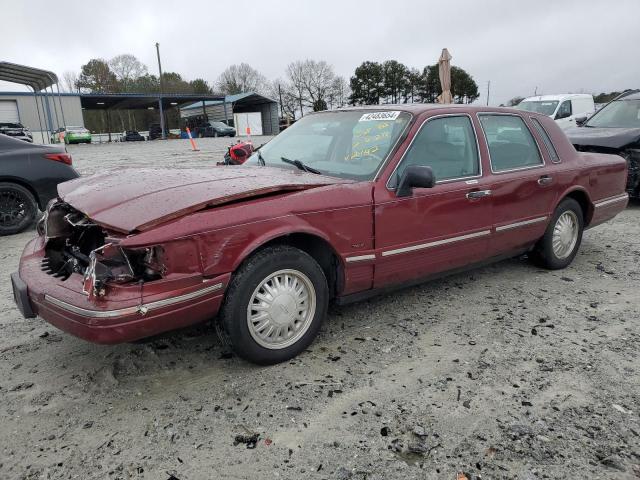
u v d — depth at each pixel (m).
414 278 3.88
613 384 3.04
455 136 4.09
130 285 2.64
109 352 3.44
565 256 5.10
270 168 3.92
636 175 8.10
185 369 3.22
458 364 3.28
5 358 3.39
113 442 2.55
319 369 3.21
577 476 2.31
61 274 3.05
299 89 84.25
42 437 2.59
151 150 26.00
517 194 4.37
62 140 32.97
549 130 4.92
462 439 2.56
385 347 3.50
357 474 2.33
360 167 3.71
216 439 2.57
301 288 3.25
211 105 57.53
